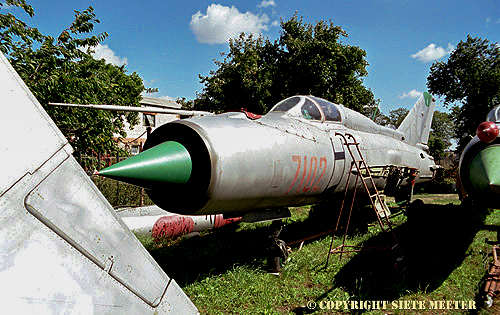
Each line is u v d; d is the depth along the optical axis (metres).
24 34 6.78
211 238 7.64
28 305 1.54
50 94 6.98
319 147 5.59
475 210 7.30
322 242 7.19
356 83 19.58
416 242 7.36
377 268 5.75
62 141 1.77
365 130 7.62
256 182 4.44
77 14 8.04
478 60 26.34
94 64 8.58
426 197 16.55
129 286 1.98
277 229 5.79
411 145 9.95
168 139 4.33
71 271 1.71
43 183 1.67
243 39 20.69
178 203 4.33
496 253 5.57
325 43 17.78
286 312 4.30
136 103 14.12
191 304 2.40
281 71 18.83
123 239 1.99
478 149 5.36
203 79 21.14
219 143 4.08
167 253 6.30
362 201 7.76
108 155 12.27
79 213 1.79
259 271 5.51
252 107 19.11
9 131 1.59
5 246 1.52
